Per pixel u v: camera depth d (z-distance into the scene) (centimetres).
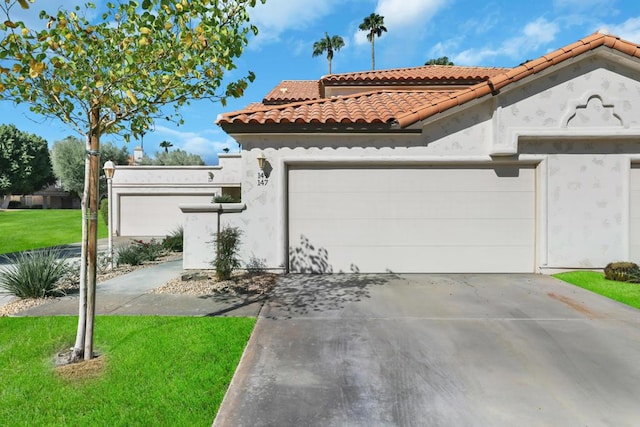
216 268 906
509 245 996
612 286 828
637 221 973
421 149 980
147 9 461
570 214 969
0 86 443
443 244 1002
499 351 496
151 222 2450
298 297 761
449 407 368
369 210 1002
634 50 877
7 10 425
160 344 510
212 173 2466
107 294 791
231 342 520
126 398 379
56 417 349
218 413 355
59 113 493
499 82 902
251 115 989
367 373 435
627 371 441
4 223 3006
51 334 554
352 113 1007
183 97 530
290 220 1002
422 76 1544
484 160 973
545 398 384
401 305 704
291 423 342
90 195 477
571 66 927
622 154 959
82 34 452
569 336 547
